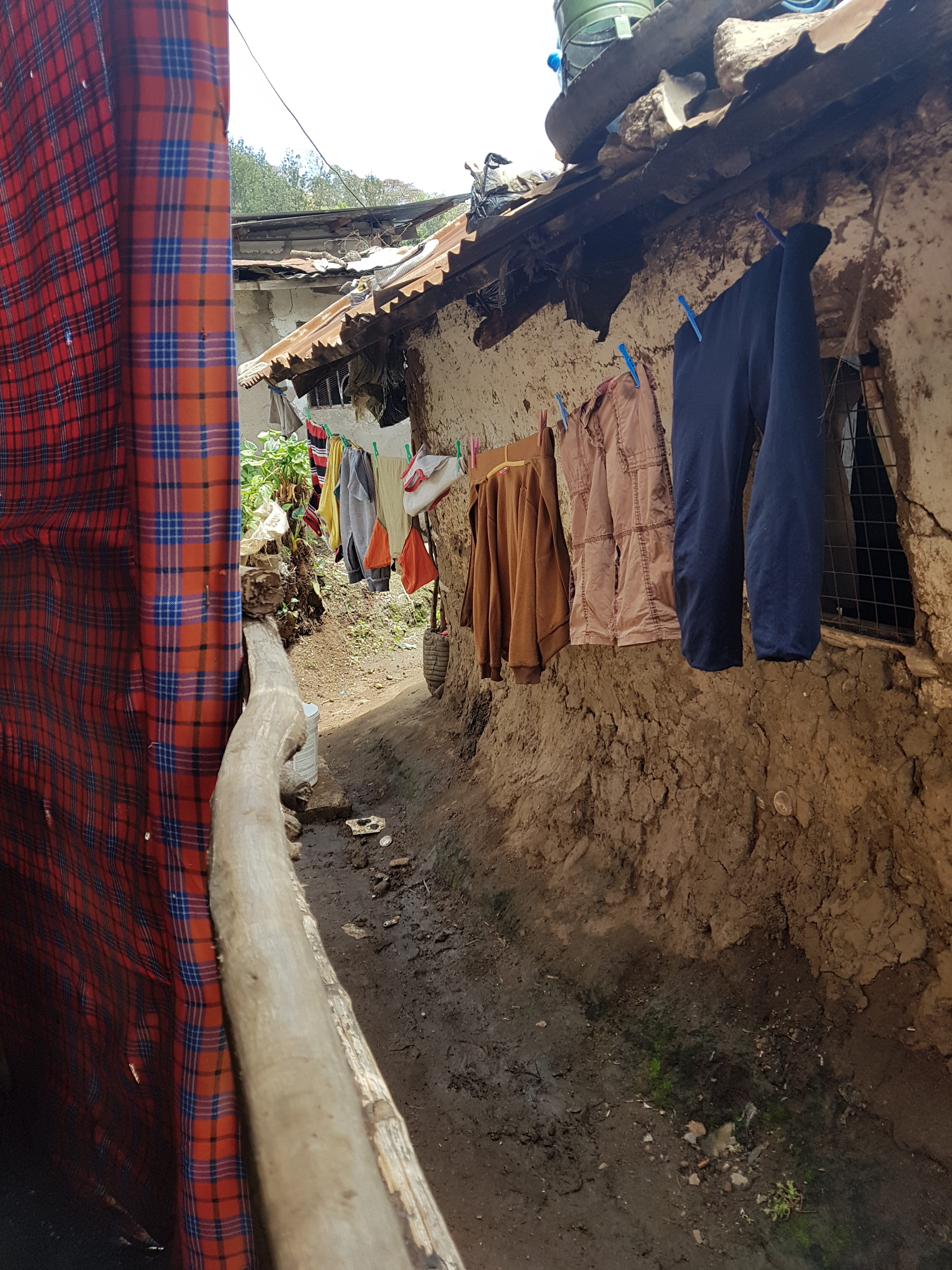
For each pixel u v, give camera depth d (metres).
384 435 7.09
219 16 1.31
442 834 5.95
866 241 2.66
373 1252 0.72
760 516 2.24
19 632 1.84
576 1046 3.86
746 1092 3.25
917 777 2.96
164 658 1.42
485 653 4.73
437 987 4.58
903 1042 2.99
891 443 2.75
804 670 3.36
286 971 1.00
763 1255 2.79
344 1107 0.86
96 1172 1.90
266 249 14.12
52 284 1.54
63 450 1.63
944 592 2.71
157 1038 1.62
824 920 3.35
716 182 2.86
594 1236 3.02
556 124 3.13
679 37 2.69
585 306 3.46
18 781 1.94
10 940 2.12
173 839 1.48
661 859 4.18
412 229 14.05
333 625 10.95
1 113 1.58
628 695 4.53
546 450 4.20
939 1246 2.55
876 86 2.29
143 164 1.31
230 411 1.40
